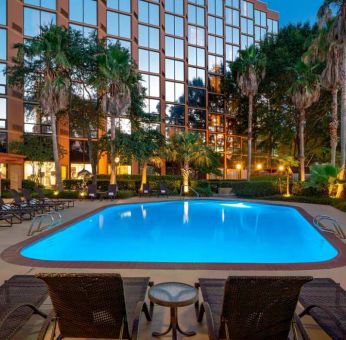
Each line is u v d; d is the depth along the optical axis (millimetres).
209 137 34000
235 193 22047
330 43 17516
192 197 20328
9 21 23188
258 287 2279
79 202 16719
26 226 9289
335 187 17141
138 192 22094
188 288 2922
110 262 5258
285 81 27047
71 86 21688
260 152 35969
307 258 7066
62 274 2256
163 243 8430
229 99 34719
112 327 2520
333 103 19266
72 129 26219
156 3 31188
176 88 32156
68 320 2514
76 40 21141
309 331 3033
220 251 7609
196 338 2961
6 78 22906
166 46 31984
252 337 2477
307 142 29906
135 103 23016
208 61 34875
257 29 41188
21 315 2711
